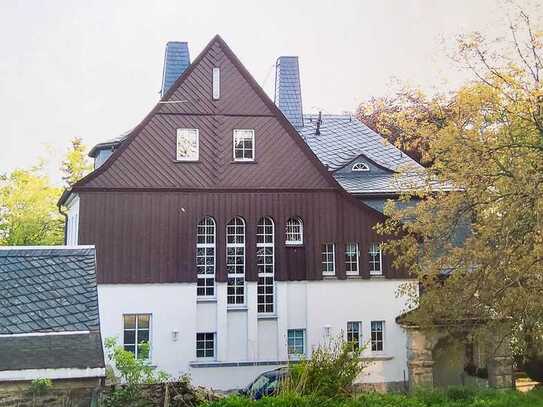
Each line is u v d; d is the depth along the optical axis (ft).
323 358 45.47
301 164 83.30
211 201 80.53
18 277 43.14
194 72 83.15
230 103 83.15
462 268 60.49
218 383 77.15
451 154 59.47
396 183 71.87
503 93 58.44
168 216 79.10
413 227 64.54
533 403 48.73
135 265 77.36
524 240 56.08
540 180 53.88
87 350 35.63
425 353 75.72
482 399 49.47
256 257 80.69
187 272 78.33
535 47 58.70
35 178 147.23
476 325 64.54
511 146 56.85
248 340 79.20
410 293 66.44
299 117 102.27
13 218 142.51
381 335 81.87
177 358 76.74
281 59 104.32
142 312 76.79
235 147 82.58
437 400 50.08
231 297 80.38
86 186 77.56
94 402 34.50
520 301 57.16
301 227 82.74
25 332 37.27
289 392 41.39
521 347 60.39
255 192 81.76
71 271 44.68
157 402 46.39
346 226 83.15
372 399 45.34
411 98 63.72
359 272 82.64
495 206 58.59
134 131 79.87
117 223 77.71
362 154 94.32
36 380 32.86
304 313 81.00
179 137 81.41
